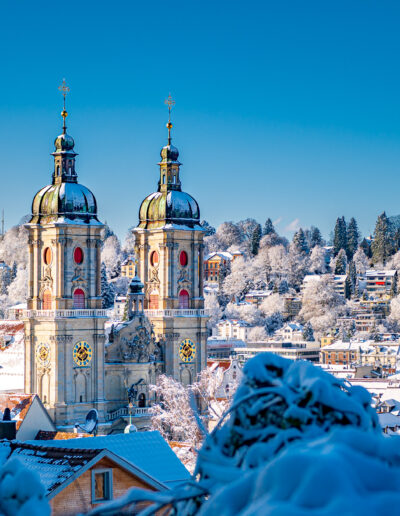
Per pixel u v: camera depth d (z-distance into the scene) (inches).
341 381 605.0
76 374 7869.1
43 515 612.1
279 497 462.6
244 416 582.2
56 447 1876.2
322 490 455.5
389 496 452.8
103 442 2070.6
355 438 500.1
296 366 597.9
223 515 486.3
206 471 572.1
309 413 561.6
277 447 552.4
